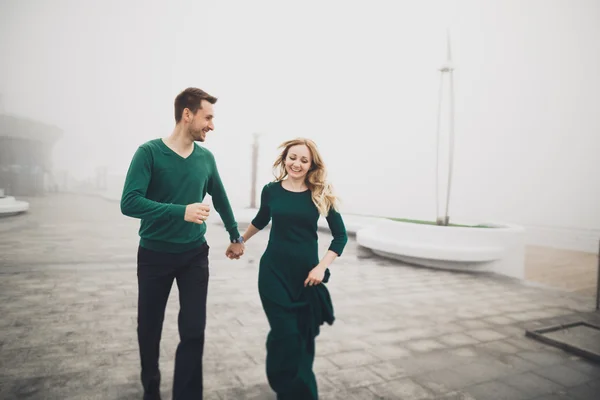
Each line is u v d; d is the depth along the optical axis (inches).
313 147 75.1
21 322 131.0
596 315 164.2
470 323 149.3
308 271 75.4
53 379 90.4
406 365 107.7
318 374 99.8
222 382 92.0
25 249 277.1
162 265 73.3
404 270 253.8
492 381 99.2
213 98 74.7
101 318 137.3
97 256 259.6
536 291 207.8
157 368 78.3
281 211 75.1
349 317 152.3
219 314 147.8
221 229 453.7
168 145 73.9
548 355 118.2
